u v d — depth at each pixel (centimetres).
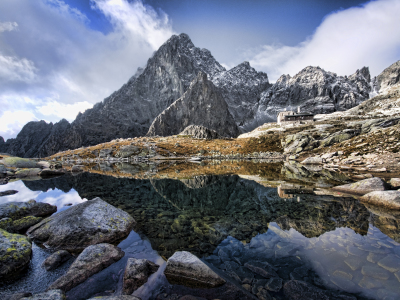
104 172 3012
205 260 580
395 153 2692
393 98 12962
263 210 1031
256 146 7031
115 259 591
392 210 970
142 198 1365
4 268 525
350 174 2244
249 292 445
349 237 685
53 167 3706
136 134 19650
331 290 434
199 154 6706
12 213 884
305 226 799
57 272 548
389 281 448
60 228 743
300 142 5600
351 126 5841
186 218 950
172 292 455
